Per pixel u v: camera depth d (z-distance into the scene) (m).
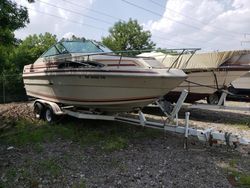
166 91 6.43
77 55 7.00
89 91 6.77
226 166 4.84
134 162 5.02
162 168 4.74
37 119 8.45
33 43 25.20
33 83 9.03
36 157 5.24
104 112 7.10
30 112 9.77
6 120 8.57
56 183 4.17
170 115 6.41
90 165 4.87
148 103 6.61
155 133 6.88
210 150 5.69
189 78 9.03
